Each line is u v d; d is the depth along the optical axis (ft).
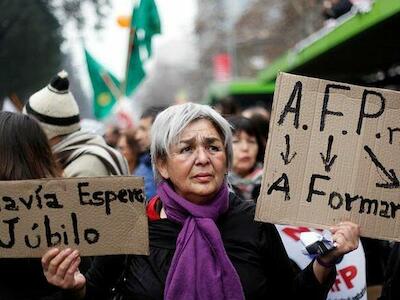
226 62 107.04
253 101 47.21
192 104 8.16
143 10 22.24
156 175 8.43
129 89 22.57
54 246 7.77
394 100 8.00
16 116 8.36
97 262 8.43
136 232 7.72
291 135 7.94
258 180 13.44
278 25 97.55
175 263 7.82
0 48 57.62
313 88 7.95
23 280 7.99
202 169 7.87
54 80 12.00
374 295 11.99
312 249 7.74
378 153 8.01
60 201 7.76
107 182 7.71
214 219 8.06
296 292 8.01
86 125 22.02
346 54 29.73
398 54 30.32
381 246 11.98
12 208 7.79
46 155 8.46
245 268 7.88
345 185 7.98
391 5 19.13
